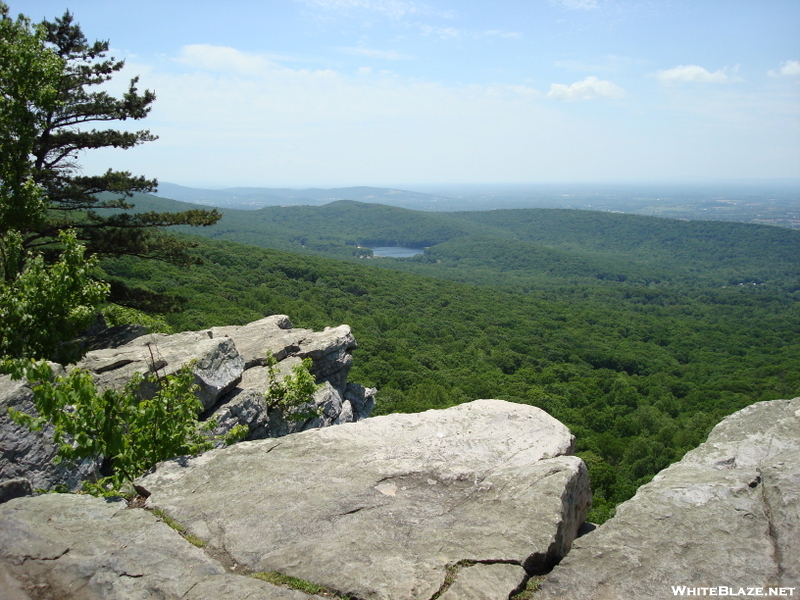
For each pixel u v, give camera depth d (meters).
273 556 3.51
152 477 4.75
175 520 4.03
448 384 47.31
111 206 16.64
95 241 15.72
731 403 48.28
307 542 3.65
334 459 4.95
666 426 42.47
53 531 3.75
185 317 41.12
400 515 3.96
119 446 4.98
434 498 4.21
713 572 3.18
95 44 17.11
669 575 3.20
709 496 3.98
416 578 3.17
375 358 51.50
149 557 3.47
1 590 3.16
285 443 5.34
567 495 4.10
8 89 11.16
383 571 3.24
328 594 3.12
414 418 5.81
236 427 6.34
